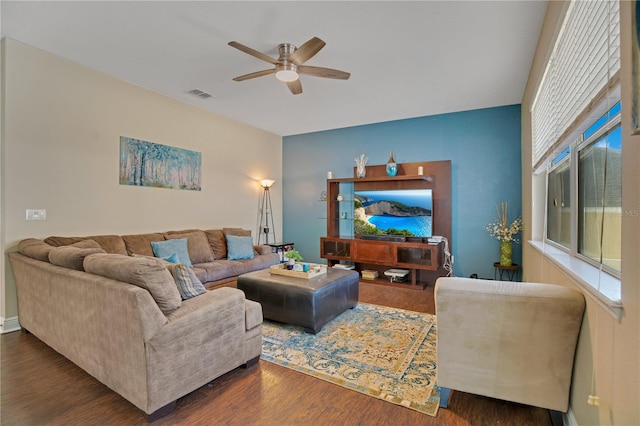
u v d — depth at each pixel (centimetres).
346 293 346
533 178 340
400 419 179
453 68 340
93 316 202
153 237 399
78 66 341
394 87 393
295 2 236
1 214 296
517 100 437
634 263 100
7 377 223
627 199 105
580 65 174
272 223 623
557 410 166
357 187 558
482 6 239
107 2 238
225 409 188
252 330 239
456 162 489
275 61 277
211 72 357
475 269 476
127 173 388
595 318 137
